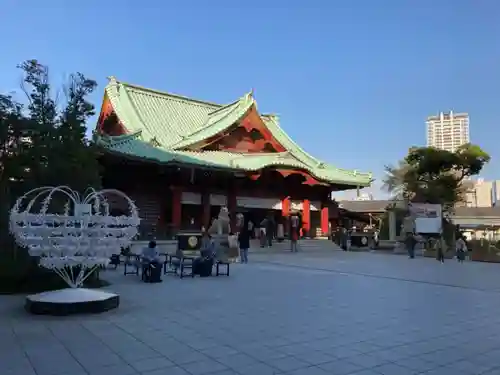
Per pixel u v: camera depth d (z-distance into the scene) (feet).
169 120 139.23
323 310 35.01
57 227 34.06
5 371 19.72
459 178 156.04
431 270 69.72
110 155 97.30
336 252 113.29
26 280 43.83
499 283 53.83
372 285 50.47
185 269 66.28
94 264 35.63
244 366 20.76
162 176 111.96
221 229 93.25
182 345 24.27
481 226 191.52
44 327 28.27
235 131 133.90
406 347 24.47
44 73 50.16
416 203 132.57
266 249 105.70
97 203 36.86
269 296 41.73
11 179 47.78
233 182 119.85
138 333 26.86
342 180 136.98
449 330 28.66
